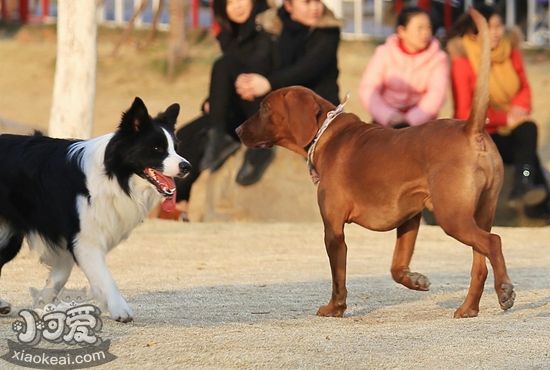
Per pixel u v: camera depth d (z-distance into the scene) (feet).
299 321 34.60
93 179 33.68
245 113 57.36
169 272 44.52
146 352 29.71
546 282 41.78
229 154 59.82
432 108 53.11
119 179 33.81
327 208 35.60
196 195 63.46
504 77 57.36
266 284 41.63
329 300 38.37
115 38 106.01
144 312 35.60
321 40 56.18
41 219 34.17
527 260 48.06
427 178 33.58
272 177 60.70
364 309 36.86
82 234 33.68
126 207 34.09
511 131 58.13
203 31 106.01
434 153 33.42
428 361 28.76
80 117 57.93
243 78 55.16
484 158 33.17
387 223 34.91
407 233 36.06
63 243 34.19
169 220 58.70
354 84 94.27
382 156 34.45
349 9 111.86
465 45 54.34
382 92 53.78
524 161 58.18
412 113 53.01
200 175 64.44
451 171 33.04
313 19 56.13
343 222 35.58
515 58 57.77
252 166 60.54
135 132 33.94
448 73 54.65
